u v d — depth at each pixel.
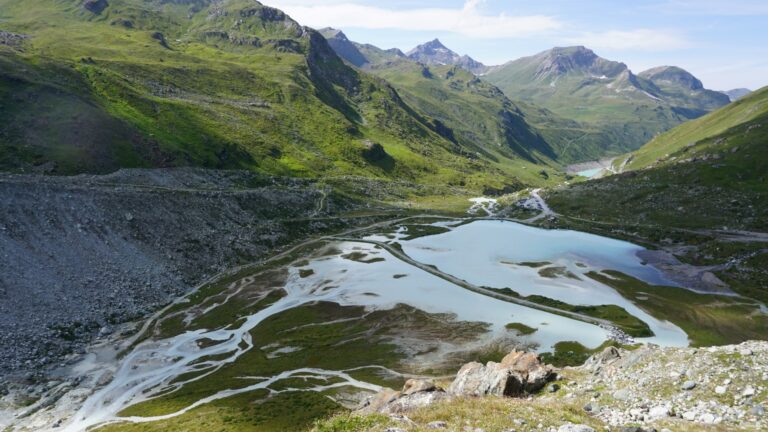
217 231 140.50
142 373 73.69
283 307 102.69
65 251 100.94
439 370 74.62
